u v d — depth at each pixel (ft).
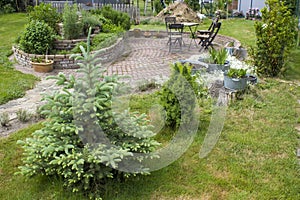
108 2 47.80
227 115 13.87
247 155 10.81
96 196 8.48
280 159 10.55
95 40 23.63
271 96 16.03
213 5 52.19
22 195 8.70
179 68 12.80
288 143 11.57
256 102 15.20
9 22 40.65
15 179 9.36
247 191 8.99
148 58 15.52
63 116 8.95
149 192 8.91
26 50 22.98
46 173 8.73
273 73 19.43
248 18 46.06
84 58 8.73
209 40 28.78
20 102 15.75
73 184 8.71
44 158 8.71
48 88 17.94
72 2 43.27
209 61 20.11
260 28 18.98
